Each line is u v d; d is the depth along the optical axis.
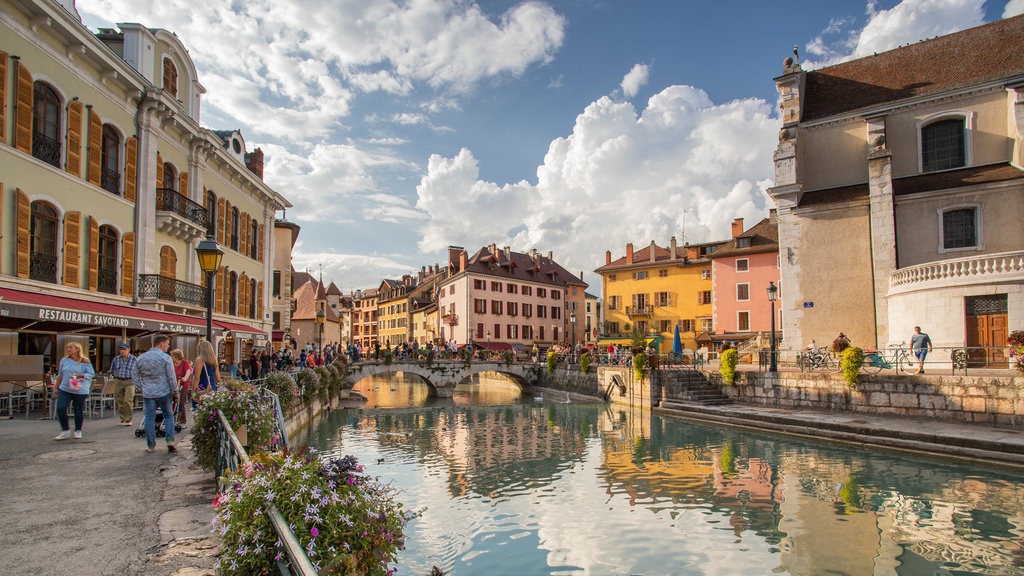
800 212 27.09
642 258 60.06
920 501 11.10
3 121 13.84
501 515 11.07
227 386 7.73
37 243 15.10
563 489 12.98
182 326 17.27
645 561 8.69
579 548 9.28
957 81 26.11
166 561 4.46
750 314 47.50
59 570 4.25
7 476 7.07
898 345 20.64
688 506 11.41
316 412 26.81
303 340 62.28
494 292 65.06
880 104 27.48
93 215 16.94
